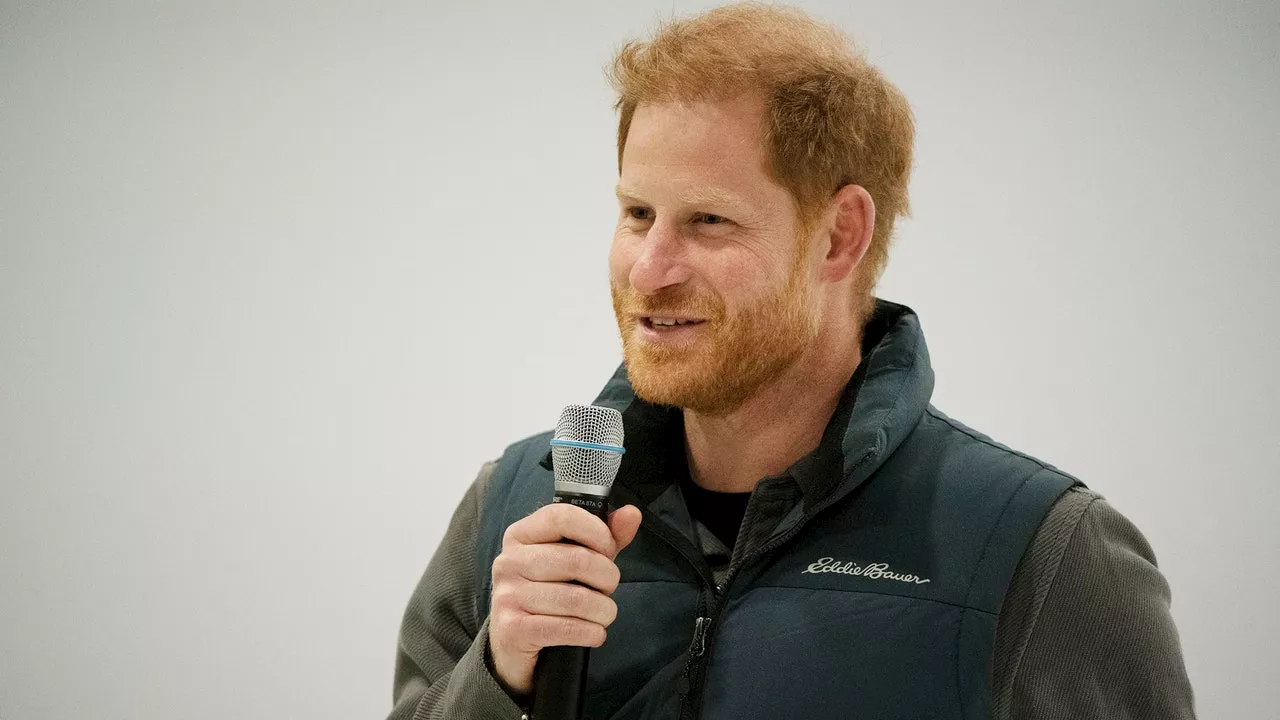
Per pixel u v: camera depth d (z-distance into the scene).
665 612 4.41
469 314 10.66
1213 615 8.79
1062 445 9.09
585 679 3.89
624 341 4.30
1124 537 4.22
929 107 9.39
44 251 11.16
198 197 11.02
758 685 4.07
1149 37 9.05
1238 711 8.72
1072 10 9.17
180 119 11.05
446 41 10.76
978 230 9.30
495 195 10.66
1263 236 8.82
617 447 4.00
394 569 10.58
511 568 3.91
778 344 4.19
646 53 4.34
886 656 3.99
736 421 4.46
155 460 10.89
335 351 10.79
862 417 4.38
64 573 10.87
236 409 10.86
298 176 10.91
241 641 10.66
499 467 5.25
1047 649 3.94
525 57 10.62
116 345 11.04
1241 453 8.81
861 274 4.61
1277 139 8.81
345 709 10.51
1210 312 8.90
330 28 10.90
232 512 10.78
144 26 11.10
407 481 10.64
